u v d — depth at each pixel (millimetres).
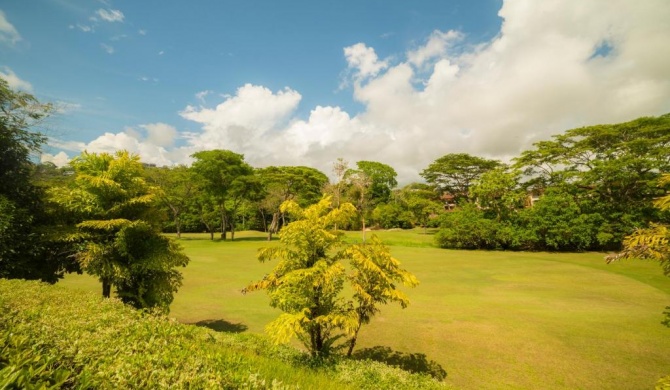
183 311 14641
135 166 13094
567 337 11125
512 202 37719
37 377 2689
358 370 7266
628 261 26266
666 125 32938
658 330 11555
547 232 34562
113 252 12039
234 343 7961
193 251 36312
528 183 41906
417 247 40906
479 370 9195
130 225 11727
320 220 9070
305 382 5562
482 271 23750
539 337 11188
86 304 5836
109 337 4148
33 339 3598
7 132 11398
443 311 14266
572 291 17594
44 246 11602
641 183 33312
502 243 37656
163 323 5312
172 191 51156
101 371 3133
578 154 37250
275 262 28234
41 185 13188
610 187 35156
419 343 11039
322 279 8328
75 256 11773
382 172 75875
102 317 5008
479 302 15680
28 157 12281
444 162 58094
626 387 8227
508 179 37531
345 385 6191
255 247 40062
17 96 11758
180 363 3609
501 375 8898
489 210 39906
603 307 14516
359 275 9258
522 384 8453
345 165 44594
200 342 5082
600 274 21547
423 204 55188
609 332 11461
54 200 11820
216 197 49781
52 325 4340
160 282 12531
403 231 61656
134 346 3885
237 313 14336
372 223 70688
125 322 4953
